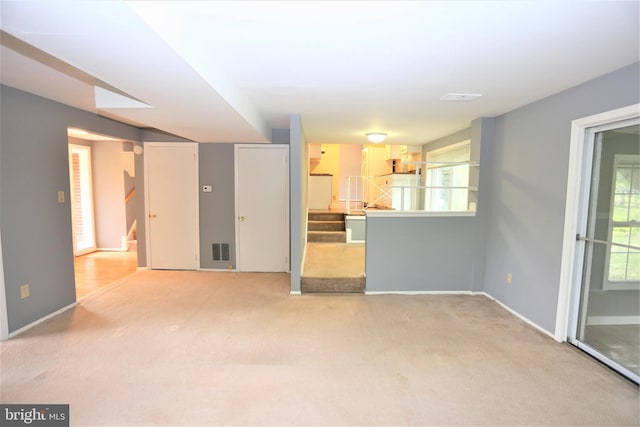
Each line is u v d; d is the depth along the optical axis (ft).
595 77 8.27
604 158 8.57
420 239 13.71
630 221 7.82
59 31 4.53
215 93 7.45
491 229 13.25
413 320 11.09
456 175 17.76
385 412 6.64
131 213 22.38
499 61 7.29
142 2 4.16
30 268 10.34
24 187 10.12
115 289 14.14
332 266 15.56
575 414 6.61
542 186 10.27
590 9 5.13
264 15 5.37
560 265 9.52
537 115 10.48
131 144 18.44
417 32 5.94
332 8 5.13
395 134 17.51
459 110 11.92
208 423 6.27
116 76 6.37
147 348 9.04
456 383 7.59
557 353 8.94
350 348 9.18
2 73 8.43
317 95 10.05
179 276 16.17
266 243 16.99
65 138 11.71
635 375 7.61
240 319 11.08
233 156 16.66
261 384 7.49
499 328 10.49
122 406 6.69
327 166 32.24
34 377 7.63
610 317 8.38
